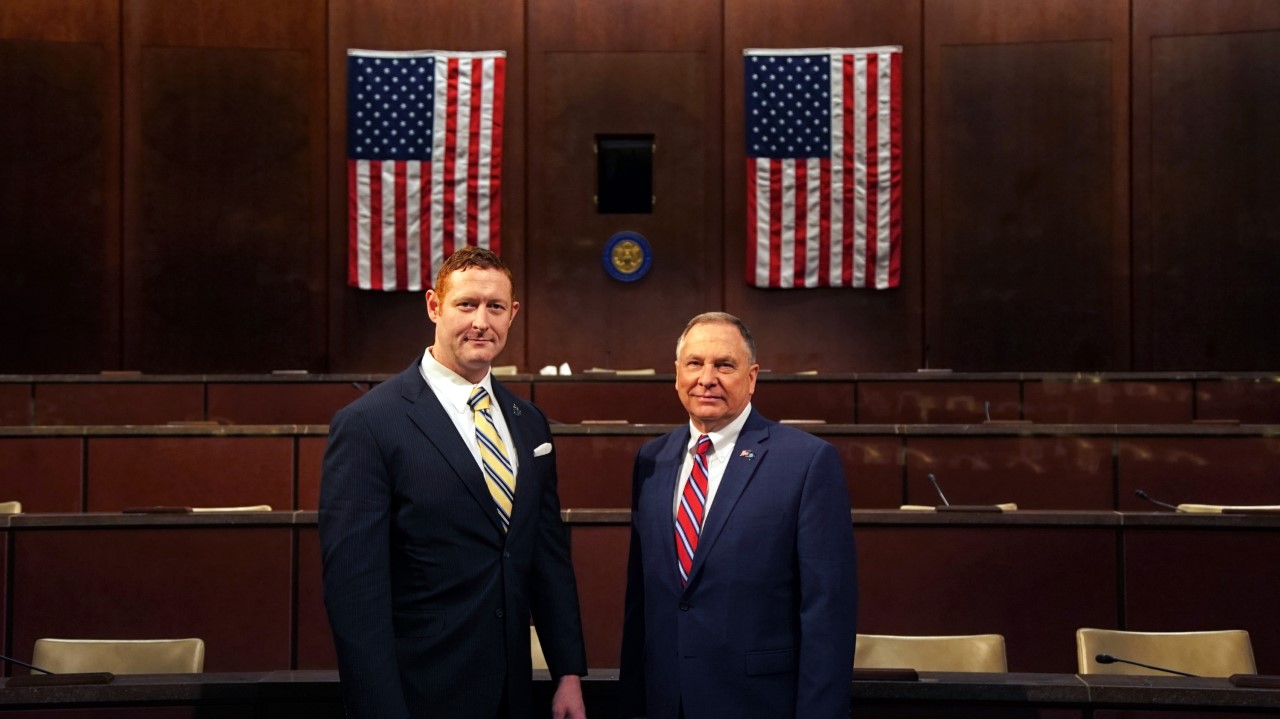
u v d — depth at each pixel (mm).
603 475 6902
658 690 2861
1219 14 11352
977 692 2975
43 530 4613
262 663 4617
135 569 4621
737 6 11977
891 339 11797
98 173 11453
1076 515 4688
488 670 2730
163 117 11570
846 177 11727
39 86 11391
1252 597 4613
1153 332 11406
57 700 2965
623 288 11984
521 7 11969
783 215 11773
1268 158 11242
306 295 11711
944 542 4715
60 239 11383
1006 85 11703
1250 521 4625
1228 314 11273
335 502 2738
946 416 9062
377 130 11688
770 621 2834
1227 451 6559
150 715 2996
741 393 2955
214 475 6828
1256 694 2871
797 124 11758
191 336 11547
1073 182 11586
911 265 11781
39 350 11305
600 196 12039
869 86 11695
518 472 2877
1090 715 2947
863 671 3051
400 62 11742
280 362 11648
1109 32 11570
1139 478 6625
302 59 11781
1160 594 4648
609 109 12000
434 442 2793
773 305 11914
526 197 11992
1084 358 11508
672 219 11984
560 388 8664
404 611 2754
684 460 3064
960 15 11789
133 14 11555
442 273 2955
